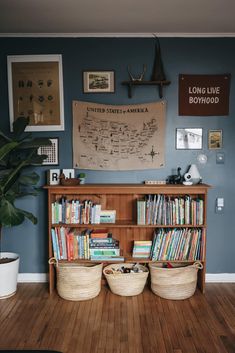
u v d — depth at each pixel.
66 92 3.19
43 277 3.34
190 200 3.00
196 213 3.00
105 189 2.98
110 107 3.18
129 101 3.20
